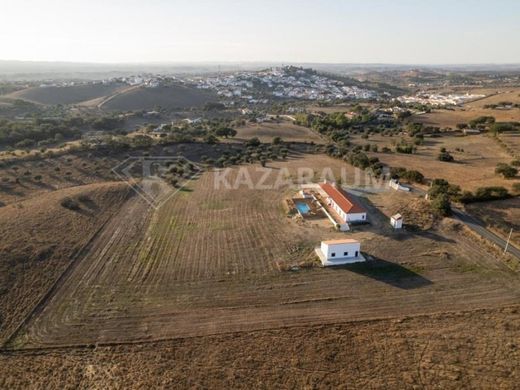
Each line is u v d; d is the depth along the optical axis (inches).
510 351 1198.9
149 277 1668.3
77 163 3304.6
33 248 1844.2
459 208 2303.2
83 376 1146.7
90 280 1646.2
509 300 1459.2
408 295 1503.4
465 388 1075.3
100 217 2332.7
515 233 1950.1
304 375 1139.3
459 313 1387.8
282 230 2111.2
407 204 2381.9
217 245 1961.1
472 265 1708.9
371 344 1248.8
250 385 1107.3
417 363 1166.3
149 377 1136.8
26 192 2691.9
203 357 1213.1
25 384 1121.4
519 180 2785.4
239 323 1365.7
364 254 1820.9
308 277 1644.9
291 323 1359.5
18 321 1382.9
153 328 1348.4
